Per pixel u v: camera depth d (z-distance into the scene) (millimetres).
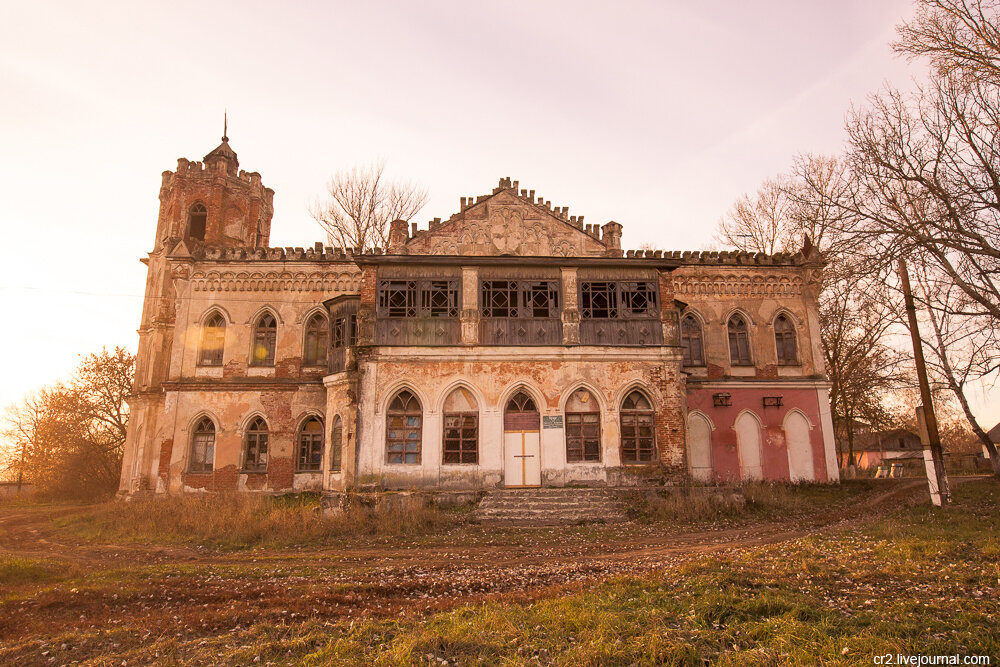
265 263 32438
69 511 33750
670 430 25391
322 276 32438
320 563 16125
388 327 25844
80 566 16422
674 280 33062
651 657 8062
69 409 48688
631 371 25906
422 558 16500
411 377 25453
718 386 31938
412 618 10281
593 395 25781
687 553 15695
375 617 10719
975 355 19984
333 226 43875
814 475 31359
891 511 21000
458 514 22328
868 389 36281
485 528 20891
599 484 24781
